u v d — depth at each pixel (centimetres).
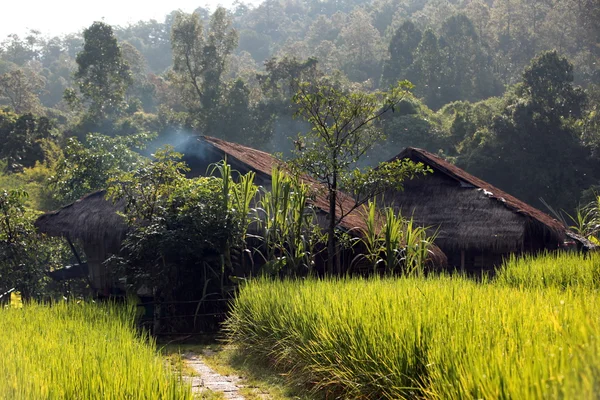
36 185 3103
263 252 1591
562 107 4588
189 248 1402
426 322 709
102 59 5272
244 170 1742
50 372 639
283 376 970
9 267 1792
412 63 7019
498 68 7606
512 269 1338
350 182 1396
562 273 1256
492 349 560
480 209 2019
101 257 1838
